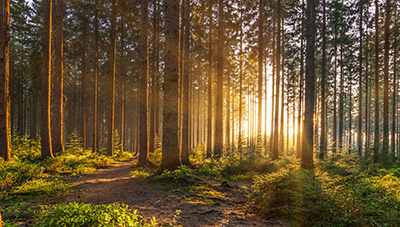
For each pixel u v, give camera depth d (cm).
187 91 1548
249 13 2172
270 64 2655
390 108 3906
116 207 417
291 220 529
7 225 364
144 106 1476
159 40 1927
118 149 2498
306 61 1293
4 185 693
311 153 1240
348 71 2523
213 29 2080
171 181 848
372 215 482
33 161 1318
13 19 2305
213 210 583
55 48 1593
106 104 4203
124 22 2300
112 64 2030
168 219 505
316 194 522
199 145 2586
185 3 1598
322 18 2156
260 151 1441
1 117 1048
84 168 1255
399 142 4000
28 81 3391
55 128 1584
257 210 611
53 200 626
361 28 2312
